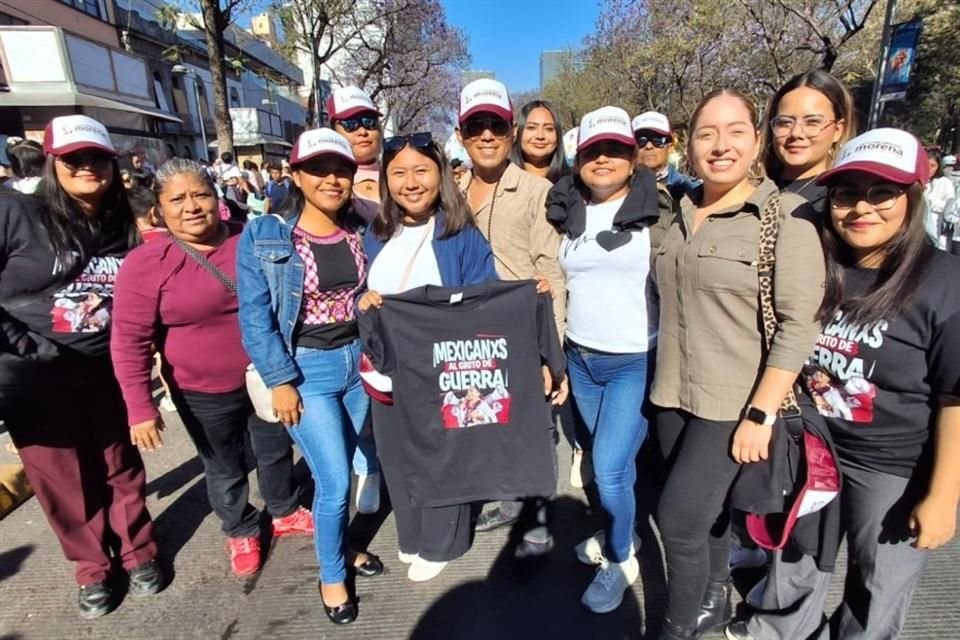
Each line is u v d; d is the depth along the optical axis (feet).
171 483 11.96
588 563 9.05
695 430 6.39
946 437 5.13
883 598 5.88
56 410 7.75
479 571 9.02
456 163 19.79
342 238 7.65
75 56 54.34
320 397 7.62
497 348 7.08
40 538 10.20
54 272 7.59
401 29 73.77
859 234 5.14
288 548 9.74
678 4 57.82
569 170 11.43
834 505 5.95
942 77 75.72
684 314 6.37
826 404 5.87
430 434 7.22
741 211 5.98
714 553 7.29
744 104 5.86
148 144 59.16
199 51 102.06
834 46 38.09
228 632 7.95
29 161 13.84
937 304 4.96
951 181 29.78
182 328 7.98
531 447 7.29
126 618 8.26
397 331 7.01
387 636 7.80
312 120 58.08
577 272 7.73
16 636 7.98
